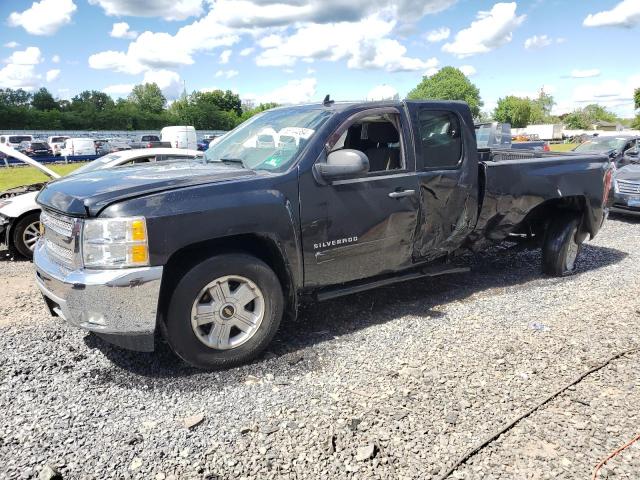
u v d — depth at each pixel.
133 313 3.36
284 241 3.86
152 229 3.34
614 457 2.76
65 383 3.54
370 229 4.35
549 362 3.83
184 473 2.64
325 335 4.39
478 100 114.19
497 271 6.42
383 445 2.86
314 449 2.82
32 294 5.64
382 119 4.66
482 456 2.78
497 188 5.22
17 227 7.38
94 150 43.59
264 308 3.86
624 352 4.00
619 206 10.31
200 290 3.57
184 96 118.56
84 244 3.37
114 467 2.69
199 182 3.68
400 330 4.47
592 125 136.75
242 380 3.61
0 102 101.56
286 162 4.04
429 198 4.74
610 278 6.10
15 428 3.01
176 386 3.52
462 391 3.41
